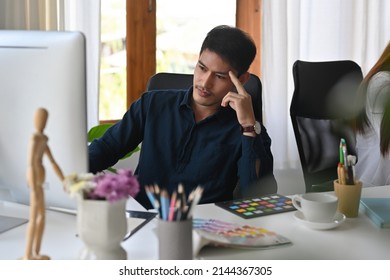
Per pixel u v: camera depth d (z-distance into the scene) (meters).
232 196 1.66
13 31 1.11
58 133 1.08
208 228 1.09
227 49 1.54
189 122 1.66
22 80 1.09
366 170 1.71
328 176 2.02
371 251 1.04
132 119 1.71
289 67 2.86
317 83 2.06
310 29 2.89
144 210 1.32
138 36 2.70
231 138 1.65
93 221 0.89
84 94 1.07
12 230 1.16
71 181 0.89
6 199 1.22
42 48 1.07
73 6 2.39
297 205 1.22
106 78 2.70
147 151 1.66
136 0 2.66
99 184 0.87
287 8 2.78
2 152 1.14
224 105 1.59
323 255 1.02
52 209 1.29
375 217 1.20
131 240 1.10
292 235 1.12
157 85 1.91
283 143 2.85
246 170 1.56
